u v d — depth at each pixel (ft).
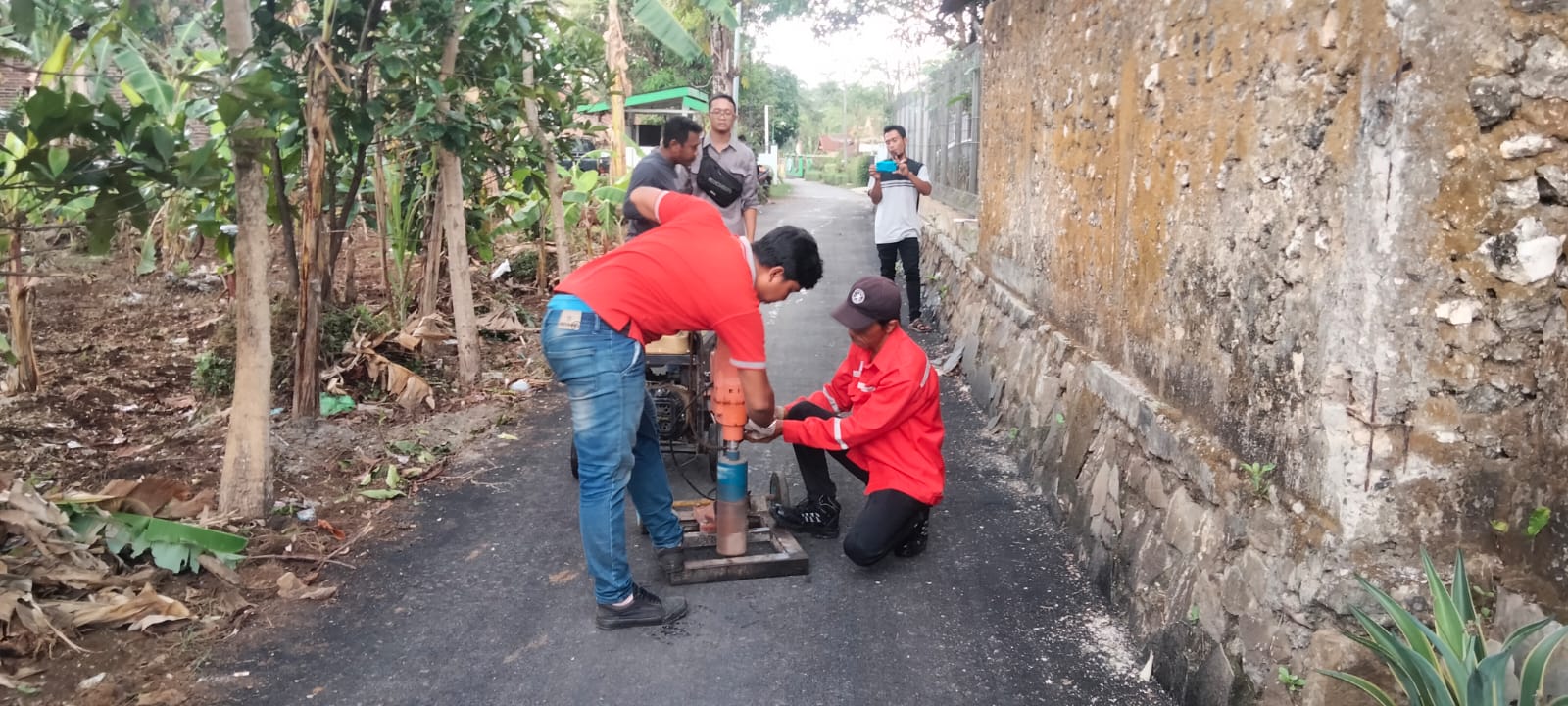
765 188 81.41
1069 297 17.84
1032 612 13.14
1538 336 8.38
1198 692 10.44
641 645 12.37
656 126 81.10
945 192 42.91
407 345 23.65
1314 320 9.27
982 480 18.16
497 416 21.75
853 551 13.92
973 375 24.21
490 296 32.86
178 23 22.16
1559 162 8.14
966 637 12.48
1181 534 11.55
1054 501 16.33
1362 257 8.59
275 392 21.53
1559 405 8.18
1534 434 8.43
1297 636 9.18
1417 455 8.62
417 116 20.20
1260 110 10.29
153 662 11.74
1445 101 8.20
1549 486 8.27
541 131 30.14
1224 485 10.65
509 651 12.23
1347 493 8.78
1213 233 11.39
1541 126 8.13
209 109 21.38
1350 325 8.73
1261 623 9.63
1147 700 11.08
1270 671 9.37
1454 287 8.42
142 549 13.42
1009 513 16.60
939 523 16.21
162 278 34.47
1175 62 12.55
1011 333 21.48
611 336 11.89
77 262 34.76
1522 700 7.44
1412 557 8.71
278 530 15.33
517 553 14.98
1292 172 9.68
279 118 19.26
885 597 13.60
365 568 14.46
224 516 15.16
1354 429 8.72
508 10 22.56
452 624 12.88
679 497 17.06
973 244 30.12
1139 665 11.76
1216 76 11.34
